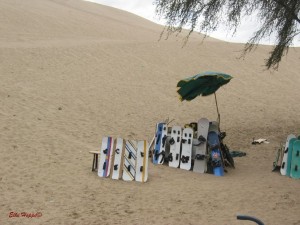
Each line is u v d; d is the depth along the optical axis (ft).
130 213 22.08
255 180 29.84
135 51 91.20
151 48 95.40
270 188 27.66
